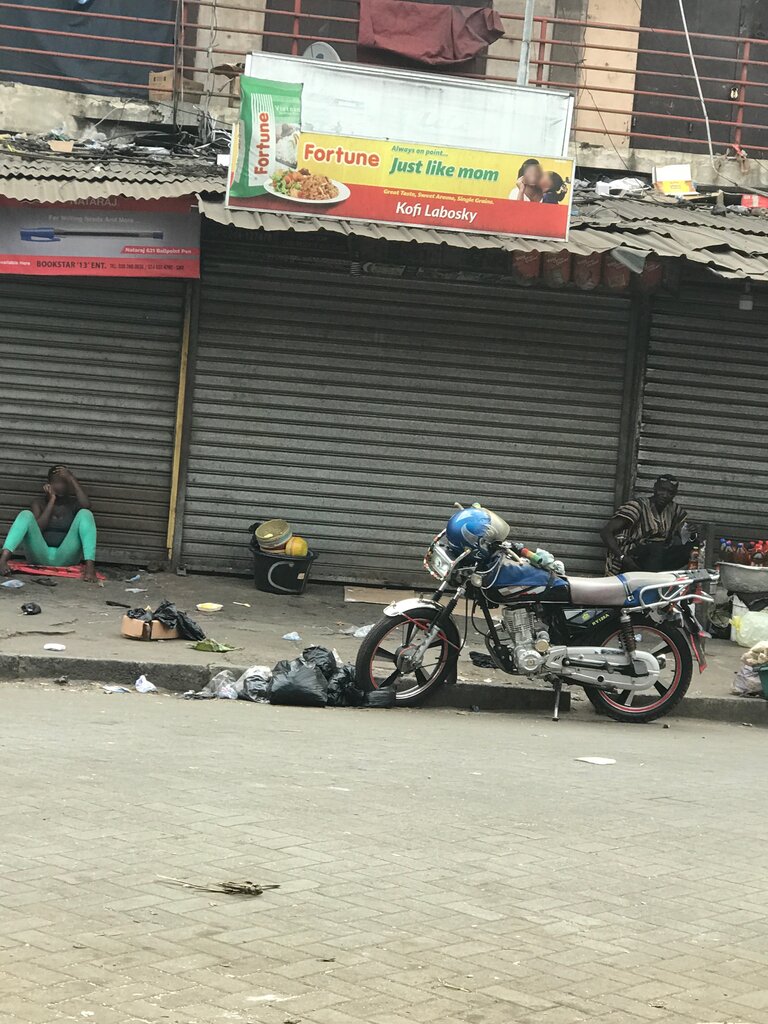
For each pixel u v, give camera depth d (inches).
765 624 446.6
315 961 145.3
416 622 337.1
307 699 327.3
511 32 589.6
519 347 477.1
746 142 602.9
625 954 155.3
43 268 435.5
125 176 440.5
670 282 467.5
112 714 291.7
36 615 386.3
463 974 144.7
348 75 426.9
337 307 467.5
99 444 464.1
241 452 469.1
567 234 435.8
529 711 354.9
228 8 547.5
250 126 419.5
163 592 440.1
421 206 430.9
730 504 491.5
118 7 555.5
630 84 596.7
